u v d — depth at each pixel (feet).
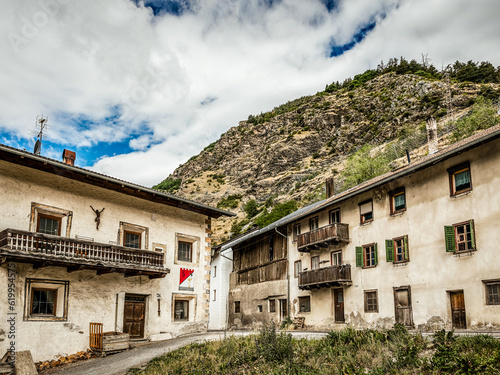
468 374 28.25
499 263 54.44
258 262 112.78
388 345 37.60
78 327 56.90
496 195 56.13
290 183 400.06
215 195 525.34
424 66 496.64
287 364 37.78
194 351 49.85
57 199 58.44
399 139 285.64
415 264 66.69
